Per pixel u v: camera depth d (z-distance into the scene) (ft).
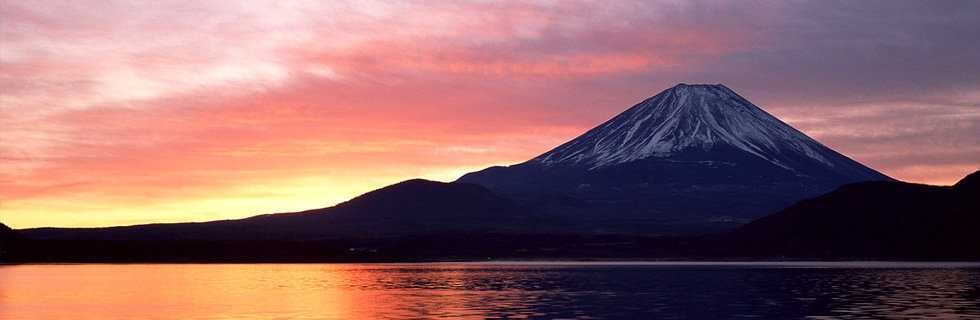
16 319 177.78
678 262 558.97
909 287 251.60
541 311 188.14
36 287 267.39
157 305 204.85
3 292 245.65
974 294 224.53
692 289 252.01
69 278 322.96
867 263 485.15
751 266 448.24
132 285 277.85
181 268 438.40
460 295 231.91
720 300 212.43
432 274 355.77
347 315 181.47
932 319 168.55
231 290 254.47
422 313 184.75
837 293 230.89
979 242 519.19
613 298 220.23
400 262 585.63
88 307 201.26
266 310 192.85
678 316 177.68
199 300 218.59
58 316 182.91
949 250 527.40
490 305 201.98
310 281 301.63
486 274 357.41
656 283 282.77
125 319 176.65
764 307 194.49
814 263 499.51
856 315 176.35
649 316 178.19
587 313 183.73
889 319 168.96
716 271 375.66
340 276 342.44
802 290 243.60
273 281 302.25
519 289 255.50
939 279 292.40
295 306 201.26
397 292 244.22
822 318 172.04
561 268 431.43
